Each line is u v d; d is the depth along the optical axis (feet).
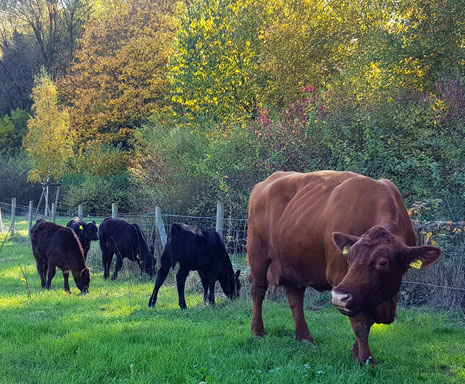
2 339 20.42
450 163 32.73
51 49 156.04
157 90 105.19
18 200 130.11
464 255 26.99
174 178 50.19
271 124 43.21
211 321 24.17
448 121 35.53
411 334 21.04
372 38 54.49
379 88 42.68
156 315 25.77
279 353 17.65
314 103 43.52
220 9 64.80
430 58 49.21
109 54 116.16
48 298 31.58
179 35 68.59
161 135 57.47
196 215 48.60
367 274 13.78
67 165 103.40
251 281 21.48
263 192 20.95
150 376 15.52
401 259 13.83
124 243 41.52
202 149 50.96
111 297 32.50
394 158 34.30
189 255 28.12
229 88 63.46
